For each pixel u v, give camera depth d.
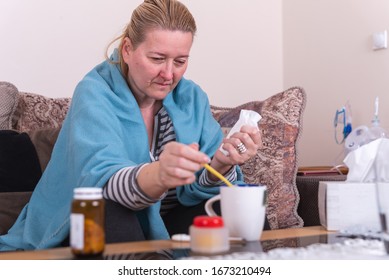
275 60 2.91
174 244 0.94
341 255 0.77
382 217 0.84
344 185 1.06
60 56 2.32
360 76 2.40
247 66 2.83
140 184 1.02
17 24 2.22
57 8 2.31
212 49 2.73
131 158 1.35
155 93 1.36
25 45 2.24
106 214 1.03
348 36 2.47
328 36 2.59
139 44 1.30
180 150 0.94
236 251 0.83
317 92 2.65
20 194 1.64
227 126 1.95
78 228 0.78
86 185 1.11
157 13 1.28
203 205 1.42
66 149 1.34
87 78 1.39
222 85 2.76
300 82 2.78
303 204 1.77
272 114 1.87
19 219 1.45
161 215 1.51
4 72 2.20
